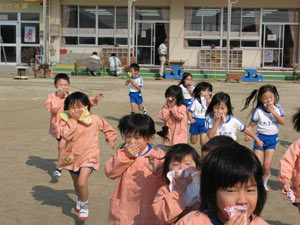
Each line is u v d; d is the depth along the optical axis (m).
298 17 26.48
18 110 12.18
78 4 26.69
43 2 24.20
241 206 1.85
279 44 26.78
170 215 2.49
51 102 5.82
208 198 1.95
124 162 3.14
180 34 26.67
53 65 25.73
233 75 23.33
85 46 27.03
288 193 3.33
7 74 24.59
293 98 16.23
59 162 4.57
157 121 10.87
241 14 26.55
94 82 21.12
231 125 5.16
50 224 4.43
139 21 26.84
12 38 27.41
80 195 4.32
